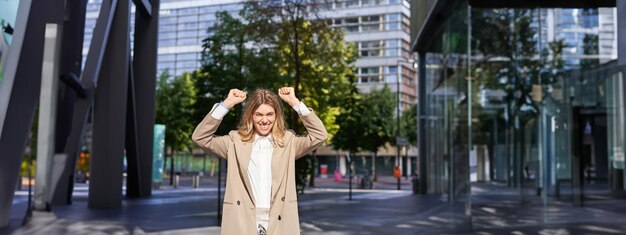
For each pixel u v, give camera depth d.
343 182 47.53
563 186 17.36
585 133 18.12
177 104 44.19
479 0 15.47
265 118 2.93
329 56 19.02
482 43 15.85
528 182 17.16
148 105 23.00
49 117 14.97
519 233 10.23
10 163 10.83
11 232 10.21
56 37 15.34
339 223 12.12
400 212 15.04
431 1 15.22
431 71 21.94
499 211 13.91
